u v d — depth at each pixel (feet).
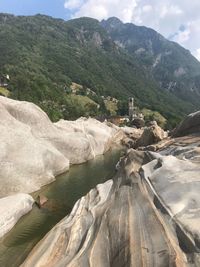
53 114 364.38
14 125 88.74
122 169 64.34
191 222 37.27
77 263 38.93
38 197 75.25
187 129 88.28
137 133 206.08
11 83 493.77
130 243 37.06
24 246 54.29
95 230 44.83
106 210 48.44
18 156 81.35
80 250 41.57
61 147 109.40
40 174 86.33
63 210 69.15
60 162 100.22
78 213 53.62
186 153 60.80
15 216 63.00
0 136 80.02
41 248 46.24
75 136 119.55
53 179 91.81
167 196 43.86
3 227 58.75
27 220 63.98
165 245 34.96
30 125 99.66
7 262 49.83
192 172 48.21
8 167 76.95
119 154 142.10
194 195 41.93
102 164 117.08
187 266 32.40
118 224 42.14
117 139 178.50
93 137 142.20
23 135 87.30
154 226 38.78
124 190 52.01
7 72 562.25
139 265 33.58
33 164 84.07
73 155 114.42
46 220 64.08
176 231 37.40
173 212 40.11
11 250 53.21
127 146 169.07
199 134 80.07
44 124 105.09
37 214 66.80
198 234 34.99
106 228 43.27
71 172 102.68
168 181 47.26
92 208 51.98
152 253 34.58
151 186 48.60
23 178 80.18
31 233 58.75
